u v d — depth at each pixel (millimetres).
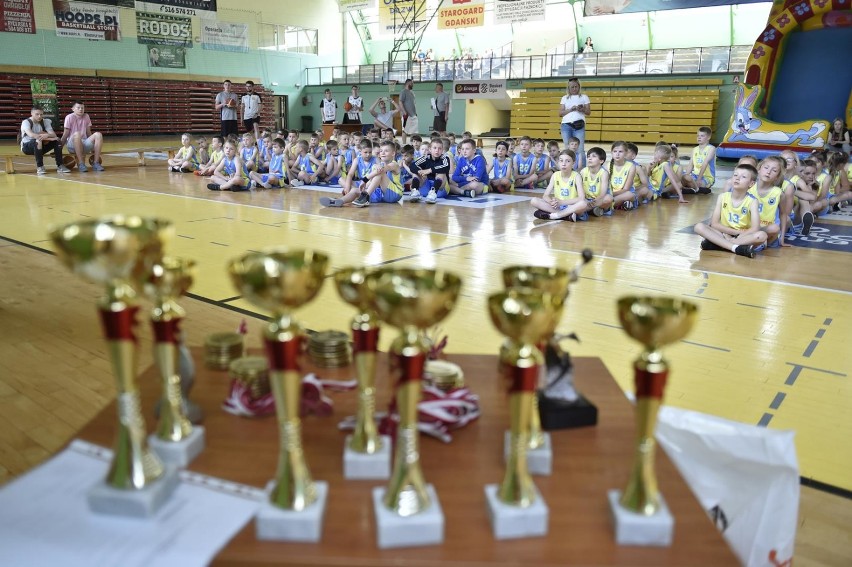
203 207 7883
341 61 26781
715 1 14516
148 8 19547
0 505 902
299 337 869
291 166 11016
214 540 832
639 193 8836
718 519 1424
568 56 22562
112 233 809
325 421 1162
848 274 4836
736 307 3912
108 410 1209
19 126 17734
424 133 24531
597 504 931
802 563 1607
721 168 14211
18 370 2732
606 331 3402
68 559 800
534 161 10438
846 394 2666
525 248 5578
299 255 904
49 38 17969
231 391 1208
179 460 998
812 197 7387
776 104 15820
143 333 3104
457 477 990
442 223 6879
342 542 836
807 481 1998
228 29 22234
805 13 14523
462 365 1459
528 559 813
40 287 4082
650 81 20406
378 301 857
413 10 22016
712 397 2615
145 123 20500
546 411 1153
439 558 811
